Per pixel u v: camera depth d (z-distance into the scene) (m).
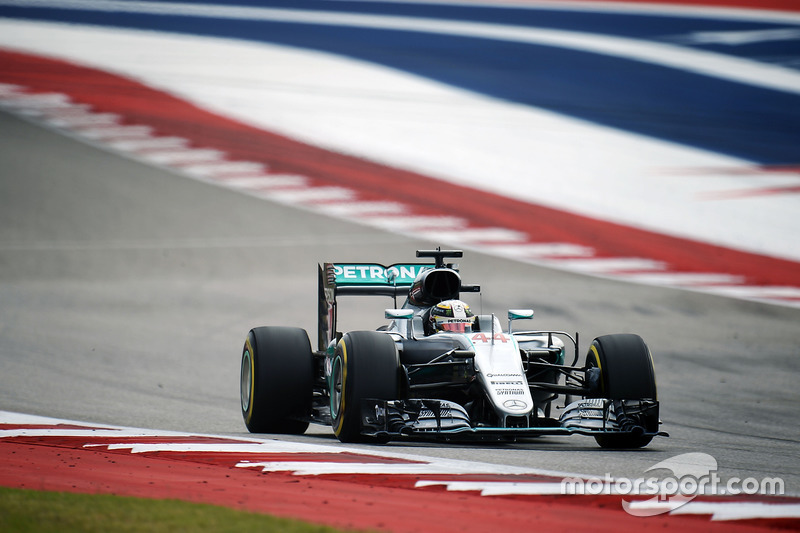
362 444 29.28
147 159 110.00
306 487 21.98
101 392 43.53
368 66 149.75
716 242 93.31
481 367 29.59
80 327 63.09
